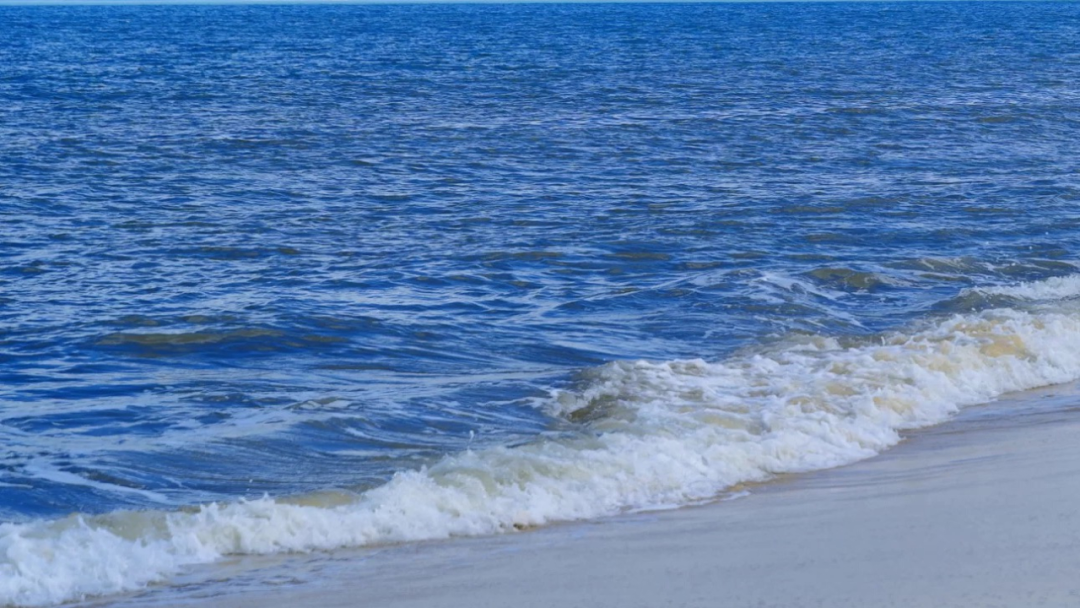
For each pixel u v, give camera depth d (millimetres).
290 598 8320
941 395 14234
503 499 10414
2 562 9000
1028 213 28031
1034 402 14117
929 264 22609
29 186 32531
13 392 15156
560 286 21516
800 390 14141
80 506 11031
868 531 9281
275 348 17391
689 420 12953
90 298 20422
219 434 13203
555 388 14875
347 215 28688
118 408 14375
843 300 20219
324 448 12703
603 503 10570
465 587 8406
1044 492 10078
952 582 7867
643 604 7848
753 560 8695
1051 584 7703
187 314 19094
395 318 18984
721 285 20859
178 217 28312
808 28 157125
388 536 9773
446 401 14406
